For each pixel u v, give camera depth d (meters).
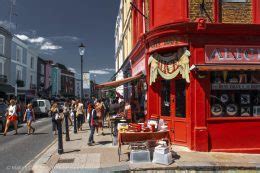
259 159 11.03
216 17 12.48
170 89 13.37
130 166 9.76
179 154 11.52
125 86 27.42
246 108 12.60
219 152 12.11
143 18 16.70
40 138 16.86
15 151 12.89
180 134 12.93
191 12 12.52
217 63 12.30
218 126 12.30
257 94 12.69
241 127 12.41
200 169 9.77
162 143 10.52
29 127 18.78
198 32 12.25
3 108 20.86
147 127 10.95
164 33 12.70
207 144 12.14
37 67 62.38
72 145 13.75
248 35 12.46
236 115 12.53
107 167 9.72
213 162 10.23
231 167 9.88
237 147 12.32
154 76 13.55
